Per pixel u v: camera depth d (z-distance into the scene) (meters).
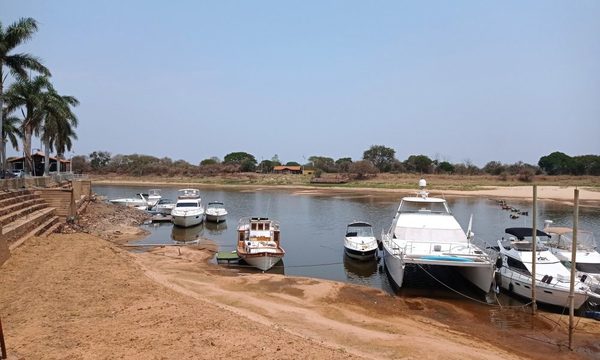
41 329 8.84
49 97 42.16
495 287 17.77
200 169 118.31
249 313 12.70
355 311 14.38
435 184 88.69
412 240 19.50
